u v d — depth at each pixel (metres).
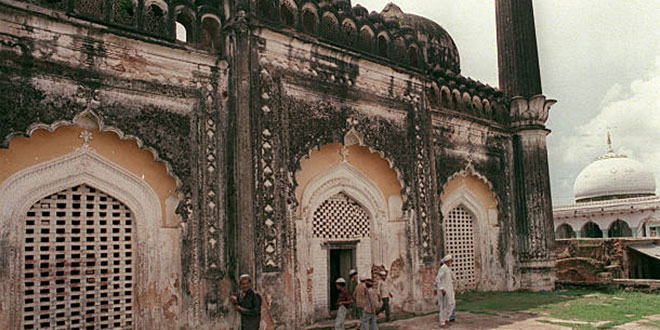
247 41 6.56
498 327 6.89
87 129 5.76
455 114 10.12
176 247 6.23
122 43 5.91
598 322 7.12
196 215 6.29
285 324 6.42
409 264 8.24
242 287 5.10
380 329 6.91
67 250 5.57
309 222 7.39
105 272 5.82
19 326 5.11
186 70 6.42
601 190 27.61
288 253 6.60
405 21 11.72
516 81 11.78
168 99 6.23
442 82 10.11
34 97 5.24
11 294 5.09
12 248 5.15
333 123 7.41
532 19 12.20
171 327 6.04
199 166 6.38
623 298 9.62
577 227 26.94
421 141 8.76
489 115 11.15
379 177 8.42
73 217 5.67
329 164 7.79
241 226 6.21
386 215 8.38
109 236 5.89
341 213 7.98
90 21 5.65
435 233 8.72
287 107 6.87
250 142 6.40
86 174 5.75
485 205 10.95
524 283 11.06
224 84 6.70
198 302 6.17
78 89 5.54
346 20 7.89
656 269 17.84
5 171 5.20
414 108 8.73
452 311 7.17
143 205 6.12
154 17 6.29
